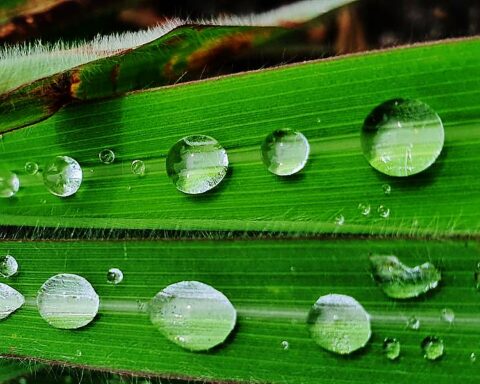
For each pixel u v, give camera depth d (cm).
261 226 7
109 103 7
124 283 7
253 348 7
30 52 7
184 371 7
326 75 7
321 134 7
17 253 7
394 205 7
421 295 7
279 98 7
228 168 7
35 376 8
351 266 7
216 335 7
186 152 7
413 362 7
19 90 7
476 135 7
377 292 7
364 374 7
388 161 7
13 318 7
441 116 7
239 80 7
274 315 7
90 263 7
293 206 7
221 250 7
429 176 7
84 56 7
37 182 7
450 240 7
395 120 7
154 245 7
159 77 8
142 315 7
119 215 7
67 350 7
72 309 7
